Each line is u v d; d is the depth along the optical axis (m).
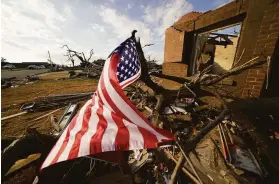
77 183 2.09
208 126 1.81
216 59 11.61
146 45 2.96
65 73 24.00
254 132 2.84
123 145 1.43
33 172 2.27
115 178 2.25
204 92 4.60
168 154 2.56
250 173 2.12
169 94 3.68
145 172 2.40
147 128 1.50
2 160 1.65
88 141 1.49
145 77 3.20
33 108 5.68
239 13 4.26
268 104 3.21
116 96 1.68
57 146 1.58
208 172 2.19
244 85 4.22
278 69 3.34
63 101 6.51
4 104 6.45
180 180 2.12
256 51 3.53
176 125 3.64
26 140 1.87
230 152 2.49
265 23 3.29
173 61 7.46
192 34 6.38
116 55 2.19
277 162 2.23
